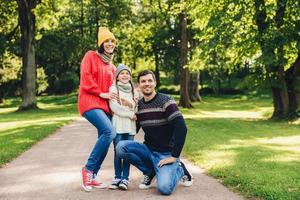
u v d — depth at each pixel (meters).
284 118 23.73
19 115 29.28
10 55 45.50
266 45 21.92
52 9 35.47
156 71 61.72
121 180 6.35
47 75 58.88
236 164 8.34
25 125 18.64
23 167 8.28
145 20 50.62
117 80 6.50
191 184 6.57
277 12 22.44
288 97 24.11
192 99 45.06
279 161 8.88
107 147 6.39
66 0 36.91
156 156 6.31
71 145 11.73
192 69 26.58
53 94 59.62
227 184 6.61
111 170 7.82
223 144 12.02
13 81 52.28
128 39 52.06
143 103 6.45
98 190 6.31
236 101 48.78
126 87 6.47
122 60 57.44
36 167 8.26
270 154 9.97
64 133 15.18
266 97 53.12
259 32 22.61
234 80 61.97
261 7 22.17
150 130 6.37
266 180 6.67
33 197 5.96
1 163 8.65
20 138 13.23
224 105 42.75
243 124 20.89
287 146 12.50
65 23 52.34
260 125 20.55
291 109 23.92
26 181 6.98
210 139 13.48
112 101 6.44
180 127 6.14
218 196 5.91
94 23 54.12
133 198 5.85
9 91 53.75
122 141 6.32
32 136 13.70
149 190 6.29
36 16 36.09
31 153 10.23
